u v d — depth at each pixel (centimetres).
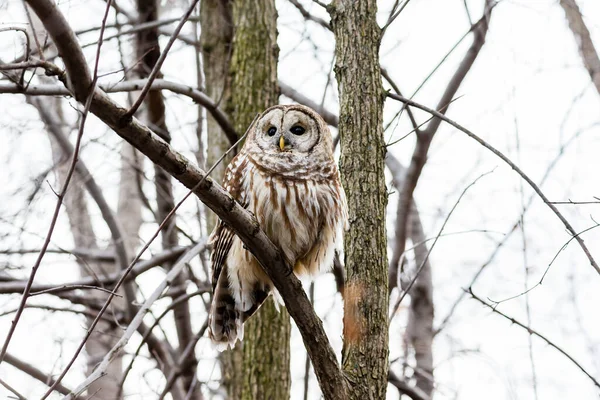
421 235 1767
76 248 1655
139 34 1509
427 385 1563
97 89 635
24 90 789
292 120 1060
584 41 1275
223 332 1093
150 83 648
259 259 827
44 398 683
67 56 600
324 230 1048
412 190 1616
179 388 1502
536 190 813
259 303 1095
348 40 952
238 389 1398
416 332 1644
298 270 1087
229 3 1547
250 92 1464
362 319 863
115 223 1567
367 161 907
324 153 1055
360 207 895
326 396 836
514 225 1123
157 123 1550
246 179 1032
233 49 1499
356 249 886
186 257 1181
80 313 1478
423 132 1562
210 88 1508
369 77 934
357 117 920
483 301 995
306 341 834
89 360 1550
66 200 1730
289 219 1017
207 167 1480
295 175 1023
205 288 1427
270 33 1510
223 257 1069
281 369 1358
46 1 570
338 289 1345
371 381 844
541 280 920
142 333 1504
